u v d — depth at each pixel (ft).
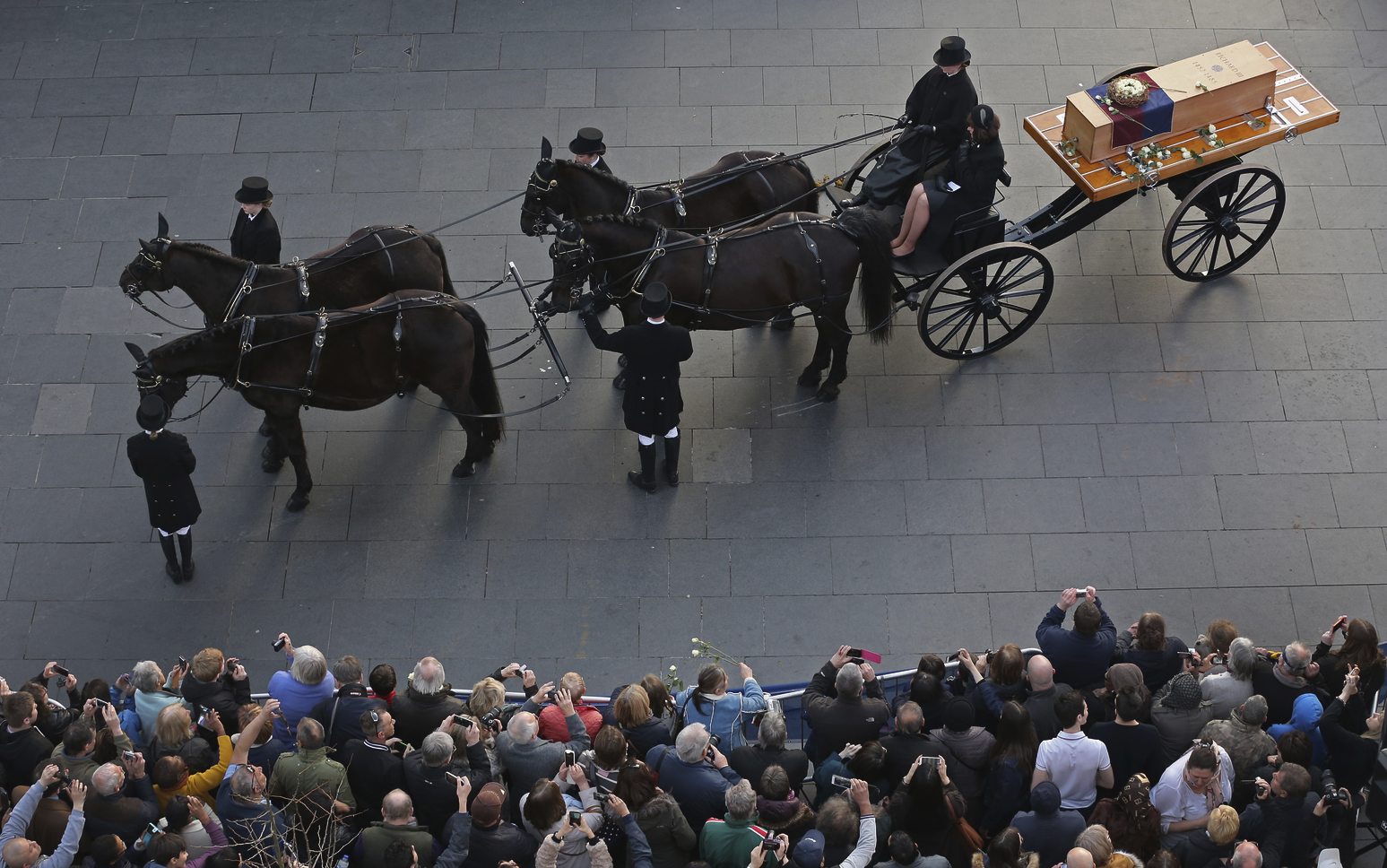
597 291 34.17
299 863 22.21
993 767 23.91
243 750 23.88
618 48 45.98
